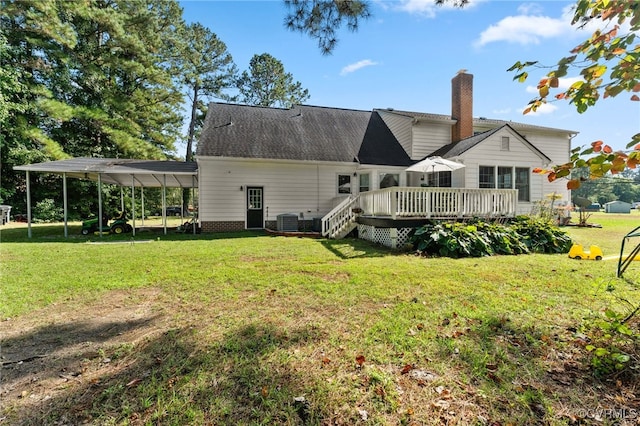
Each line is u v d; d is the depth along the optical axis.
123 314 3.77
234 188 13.38
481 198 9.36
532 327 3.26
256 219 13.77
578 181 2.26
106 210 21.64
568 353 2.74
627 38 2.09
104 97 20.94
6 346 2.98
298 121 16.34
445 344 2.90
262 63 33.03
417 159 14.89
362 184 14.98
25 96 18.23
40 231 13.45
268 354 2.76
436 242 7.82
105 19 18.89
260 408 2.10
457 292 4.45
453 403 2.13
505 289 4.59
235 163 13.36
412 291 4.52
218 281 5.13
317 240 10.45
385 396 2.20
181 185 15.59
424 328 3.25
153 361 2.69
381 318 3.52
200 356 2.75
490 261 6.77
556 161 17.05
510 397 2.18
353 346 2.88
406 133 15.45
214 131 14.07
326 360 2.65
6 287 4.78
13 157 17.77
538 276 5.34
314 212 14.37
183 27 26.70
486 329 3.22
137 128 22.42
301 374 2.46
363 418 2.00
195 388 2.31
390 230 8.84
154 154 22.75
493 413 2.04
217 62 30.25
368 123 17.53
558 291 4.49
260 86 33.53
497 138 12.73
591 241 9.66
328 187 14.54
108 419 2.02
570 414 2.02
